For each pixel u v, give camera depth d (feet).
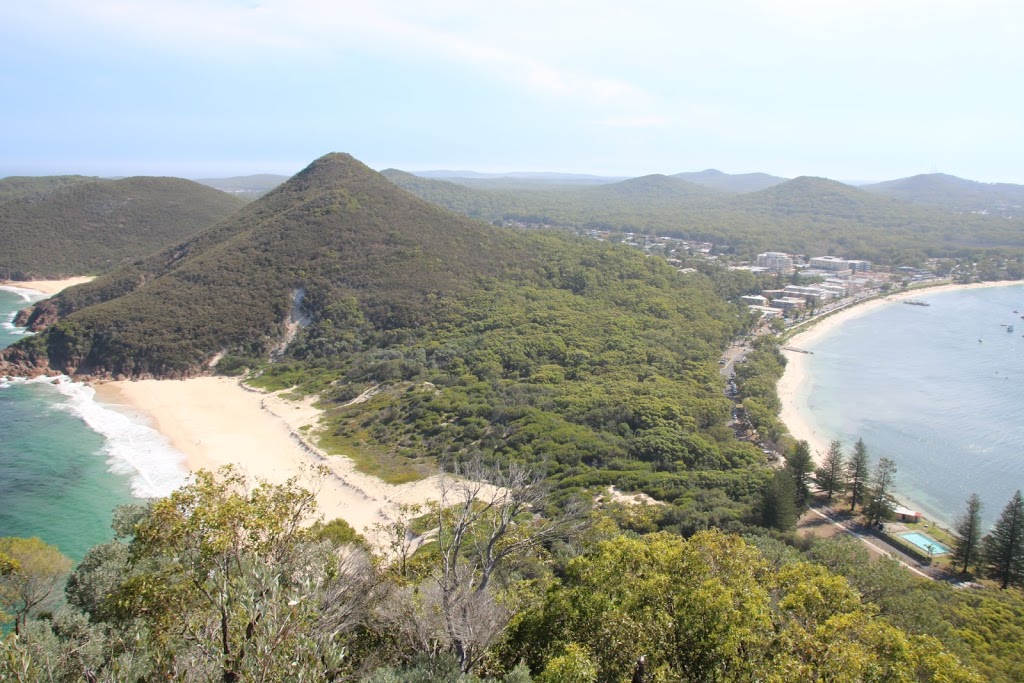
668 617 61.98
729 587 67.10
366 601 60.23
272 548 54.13
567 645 58.03
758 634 60.18
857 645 56.75
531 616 67.10
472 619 57.67
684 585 66.90
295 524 57.26
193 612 49.16
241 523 51.98
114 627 66.23
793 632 61.52
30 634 60.03
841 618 61.11
